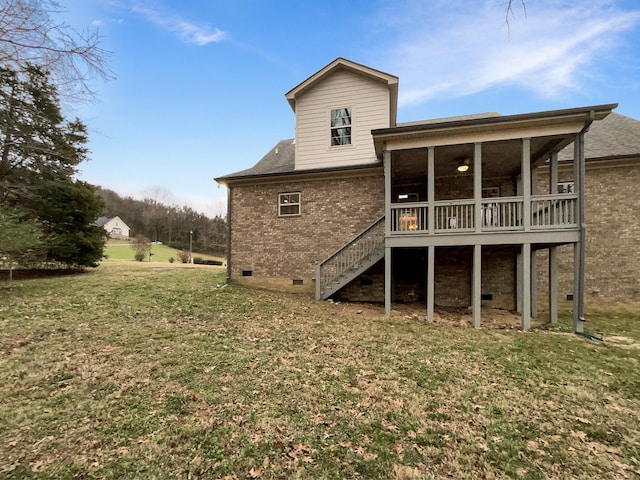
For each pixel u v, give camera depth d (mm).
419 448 2625
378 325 6715
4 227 9172
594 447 2695
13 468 2264
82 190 14148
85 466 2311
